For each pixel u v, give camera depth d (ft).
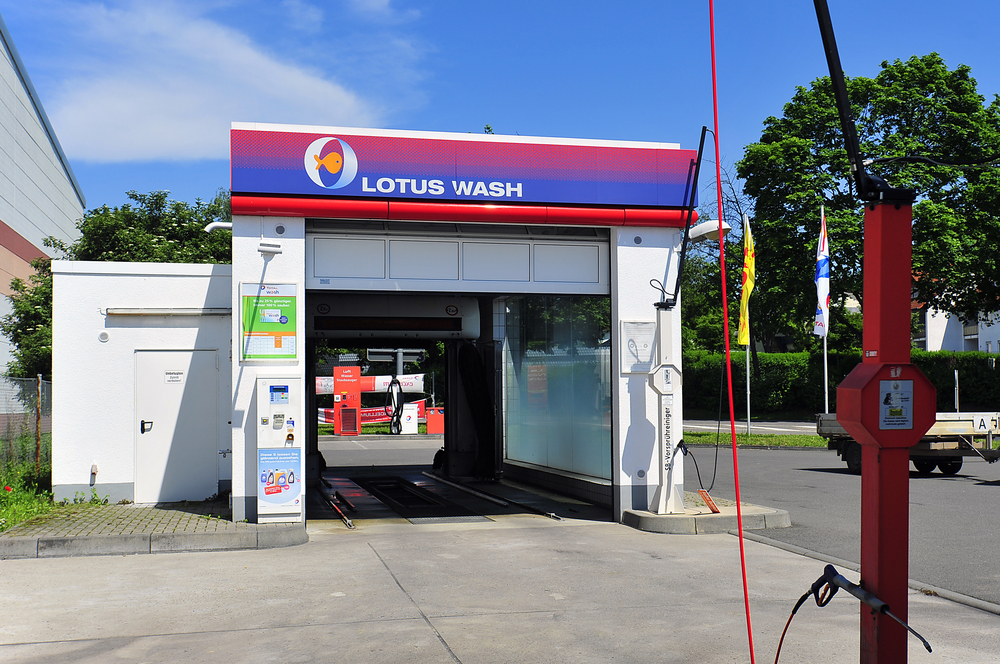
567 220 35.68
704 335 159.12
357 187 33.81
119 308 38.52
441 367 136.26
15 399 48.49
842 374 133.49
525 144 35.45
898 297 10.88
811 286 103.71
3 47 155.22
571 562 27.25
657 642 18.24
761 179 107.96
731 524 33.68
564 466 46.98
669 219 36.70
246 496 32.53
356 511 41.39
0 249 150.92
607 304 38.99
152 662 16.90
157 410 38.75
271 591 23.11
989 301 118.93
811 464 65.36
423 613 20.71
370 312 53.93
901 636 10.59
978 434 55.26
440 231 35.58
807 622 19.89
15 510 34.04
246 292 32.94
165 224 100.83
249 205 32.78
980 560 27.84
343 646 17.95
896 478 10.71
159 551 29.09
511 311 57.62
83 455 38.04
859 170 11.03
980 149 103.76
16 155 165.07
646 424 36.55
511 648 17.79
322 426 126.52
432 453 84.53
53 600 22.12
